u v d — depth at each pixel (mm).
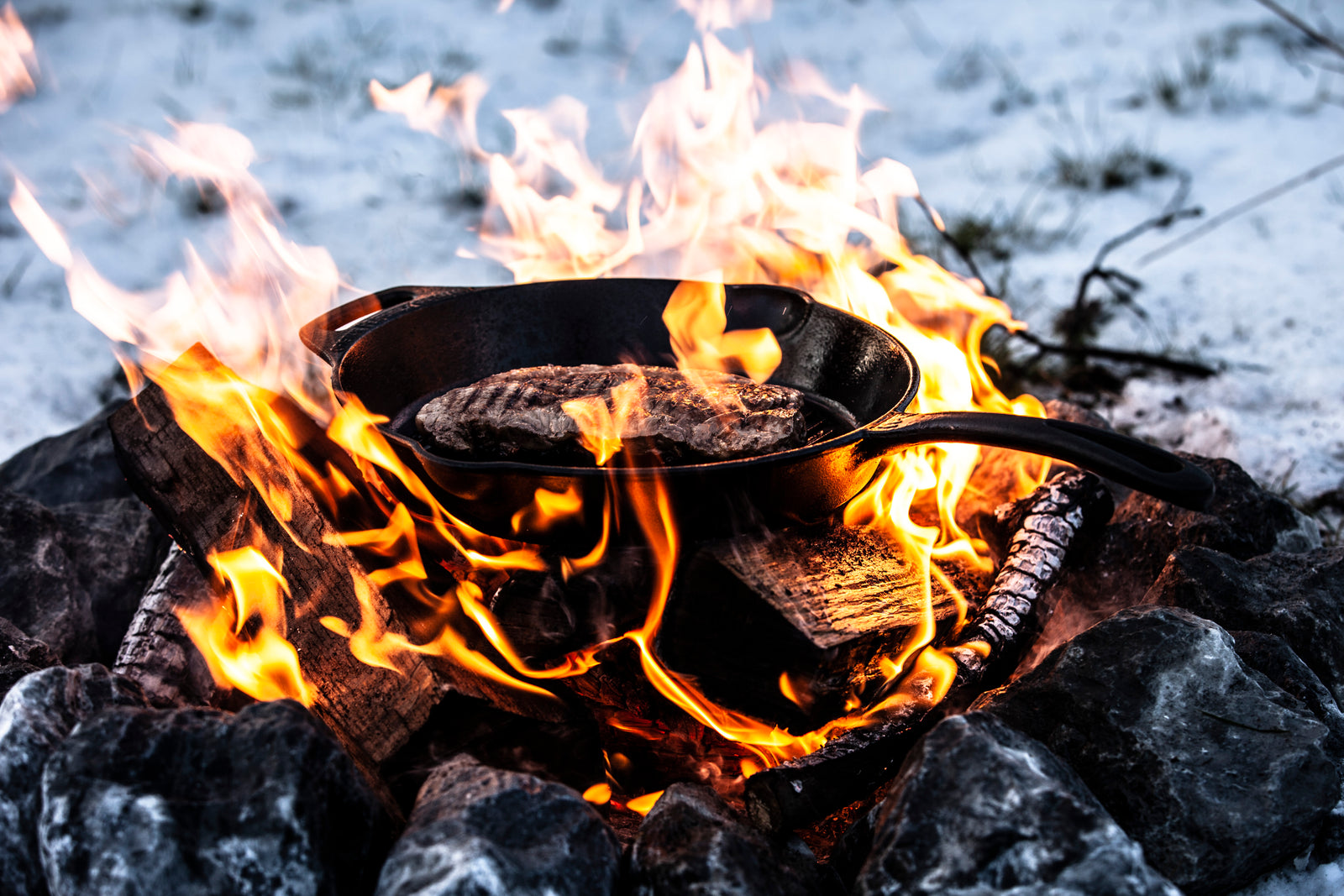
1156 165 4195
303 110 4965
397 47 5660
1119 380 2863
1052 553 1639
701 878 1107
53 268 3674
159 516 1606
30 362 3135
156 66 5418
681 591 1360
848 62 5477
